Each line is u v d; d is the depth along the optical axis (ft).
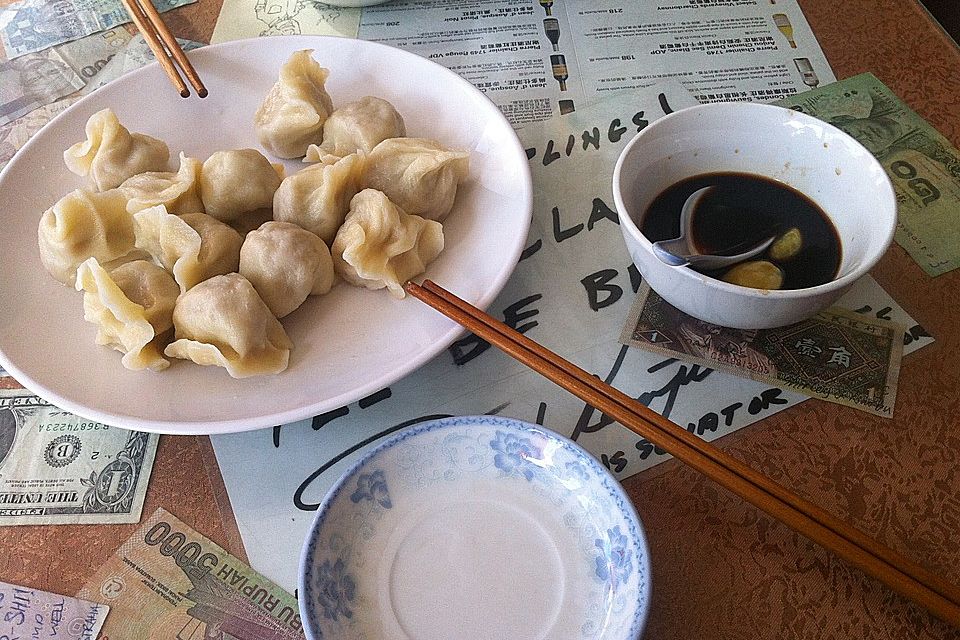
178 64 1.52
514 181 1.33
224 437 1.14
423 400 1.17
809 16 1.70
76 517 1.08
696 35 1.67
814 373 1.16
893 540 1.02
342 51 1.56
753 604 0.98
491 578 0.97
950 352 1.18
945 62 1.59
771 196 1.21
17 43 1.77
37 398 1.20
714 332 1.21
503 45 1.68
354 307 1.25
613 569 0.95
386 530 1.00
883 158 1.42
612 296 1.27
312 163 1.46
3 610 1.00
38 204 1.37
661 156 1.20
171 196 1.29
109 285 1.14
